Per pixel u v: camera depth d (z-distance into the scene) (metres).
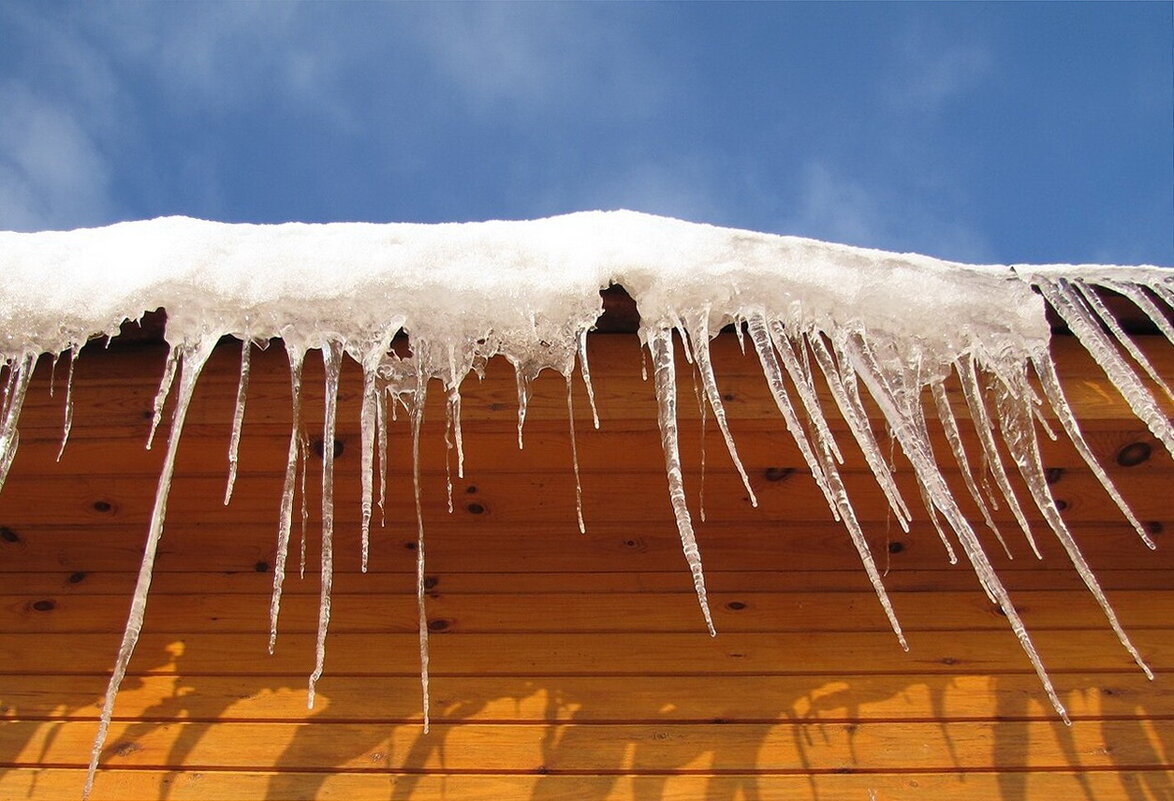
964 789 1.87
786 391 1.88
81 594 2.24
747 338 2.02
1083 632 2.15
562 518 2.25
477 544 2.29
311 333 1.75
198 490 2.17
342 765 1.91
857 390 1.80
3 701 2.02
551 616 2.18
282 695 2.03
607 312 1.93
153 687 2.05
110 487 2.16
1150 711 2.00
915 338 1.82
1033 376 1.97
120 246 1.79
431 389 1.96
